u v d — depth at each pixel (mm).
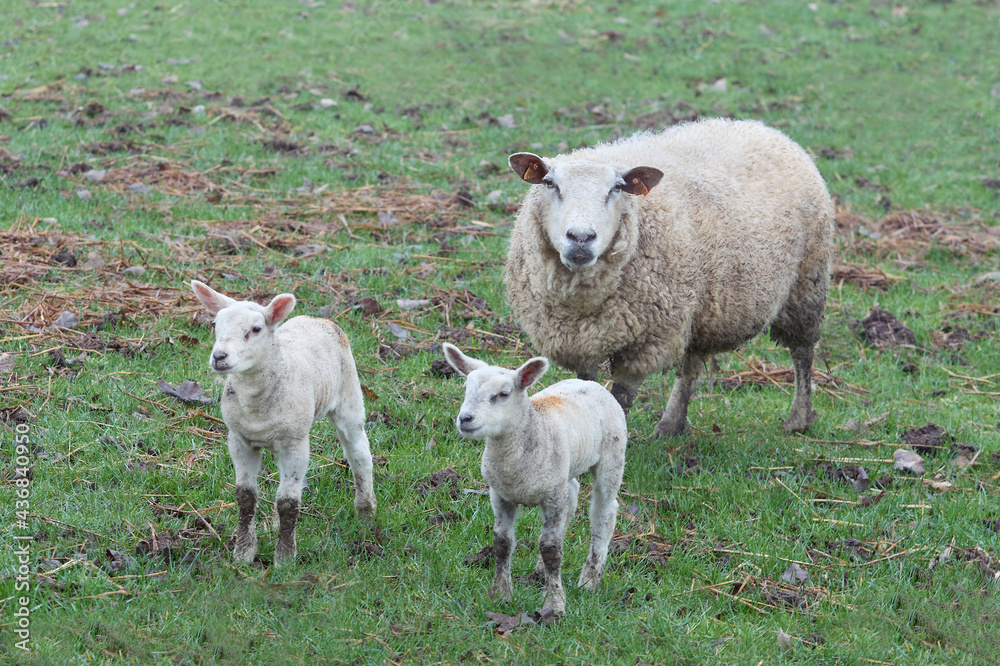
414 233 10570
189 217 10281
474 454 6727
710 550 5863
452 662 4605
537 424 4715
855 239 11859
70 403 6680
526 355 8266
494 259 10047
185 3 18859
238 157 12266
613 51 18453
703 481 6723
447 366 7891
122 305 8125
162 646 4504
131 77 14922
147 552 5230
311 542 5488
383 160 12711
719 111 15906
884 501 6574
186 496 5855
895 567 5793
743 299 7098
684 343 6828
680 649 4828
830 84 17750
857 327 9719
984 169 14664
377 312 8688
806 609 5336
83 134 12469
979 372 8922
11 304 7965
